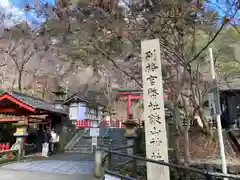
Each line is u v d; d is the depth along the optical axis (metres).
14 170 8.66
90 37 7.70
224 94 19.62
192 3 6.16
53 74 24.52
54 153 14.63
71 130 18.48
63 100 23.00
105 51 8.36
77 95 21.80
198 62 8.49
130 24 7.36
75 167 9.36
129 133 12.30
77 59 9.37
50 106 17.23
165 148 5.56
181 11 6.37
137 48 8.20
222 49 8.38
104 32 7.62
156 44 6.18
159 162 4.30
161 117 5.76
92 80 17.17
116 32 7.35
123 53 8.52
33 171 8.48
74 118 21.41
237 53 8.56
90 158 12.26
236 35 7.55
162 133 5.66
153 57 6.15
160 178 5.42
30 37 9.24
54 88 24.83
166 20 6.85
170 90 9.33
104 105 26.80
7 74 26.09
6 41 18.77
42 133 15.54
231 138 14.13
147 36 7.68
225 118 21.06
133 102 30.39
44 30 7.80
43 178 7.31
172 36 7.71
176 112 8.27
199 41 8.16
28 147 14.13
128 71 10.48
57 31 7.65
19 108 12.27
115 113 29.70
